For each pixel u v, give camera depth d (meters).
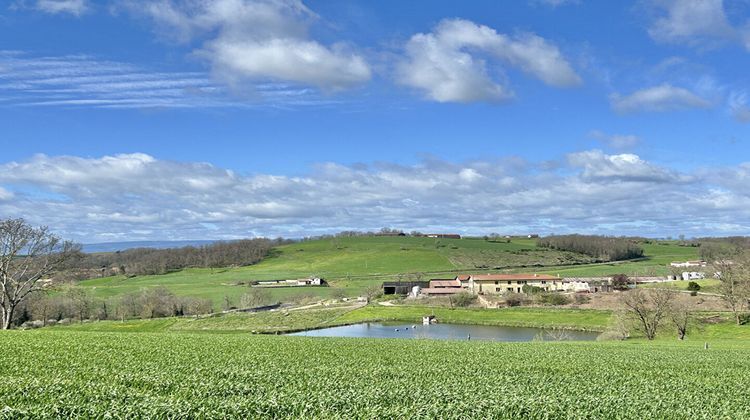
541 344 56.25
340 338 57.28
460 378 30.41
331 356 39.06
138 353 36.47
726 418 21.81
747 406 24.56
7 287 70.75
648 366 37.91
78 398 19.88
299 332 99.12
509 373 33.19
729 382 31.67
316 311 128.75
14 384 22.25
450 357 40.84
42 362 30.77
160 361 32.50
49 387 21.69
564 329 101.25
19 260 70.38
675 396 26.67
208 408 19.25
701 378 33.06
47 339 45.16
